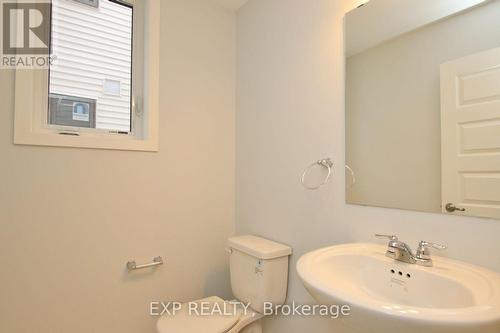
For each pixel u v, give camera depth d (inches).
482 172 33.4
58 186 51.1
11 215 47.1
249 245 58.1
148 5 62.2
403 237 40.5
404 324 23.0
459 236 35.0
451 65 36.4
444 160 36.8
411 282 33.9
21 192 47.9
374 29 44.9
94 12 58.1
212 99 71.6
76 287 52.5
